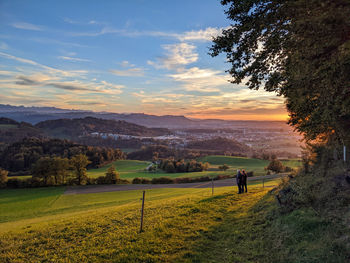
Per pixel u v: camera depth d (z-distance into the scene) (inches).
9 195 2009.1
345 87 235.5
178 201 625.9
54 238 385.4
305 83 263.9
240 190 666.8
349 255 196.1
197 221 405.7
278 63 329.1
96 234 385.7
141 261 269.4
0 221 1049.5
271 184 1243.8
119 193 1863.9
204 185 2010.3
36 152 5088.6
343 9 184.7
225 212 458.9
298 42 255.1
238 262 245.0
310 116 306.5
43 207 1434.5
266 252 254.2
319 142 444.5
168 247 301.0
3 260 311.3
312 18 210.4
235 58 330.0
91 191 2089.1
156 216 458.0
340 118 305.3
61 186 2459.4
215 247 294.8
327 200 303.3
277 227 303.7
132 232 372.8
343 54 215.8
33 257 314.8
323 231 247.1
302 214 298.5
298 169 490.9
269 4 277.4
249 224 351.3
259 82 347.9
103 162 4940.9
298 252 232.1
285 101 382.0
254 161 4318.4
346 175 322.3
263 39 312.7
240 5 281.0
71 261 290.0
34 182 2438.5
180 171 3708.2
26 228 514.6
